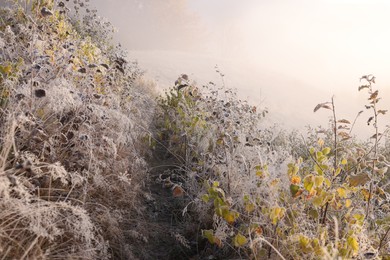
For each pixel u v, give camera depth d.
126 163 4.03
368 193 3.24
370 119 3.24
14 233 2.32
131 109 5.79
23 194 2.53
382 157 3.29
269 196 3.13
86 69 3.87
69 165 3.12
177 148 5.48
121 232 3.06
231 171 3.63
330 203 2.98
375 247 2.94
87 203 2.98
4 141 2.53
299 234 2.78
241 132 5.03
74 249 2.45
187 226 3.56
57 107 3.14
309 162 4.70
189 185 4.06
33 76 3.08
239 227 3.16
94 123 3.71
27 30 3.95
